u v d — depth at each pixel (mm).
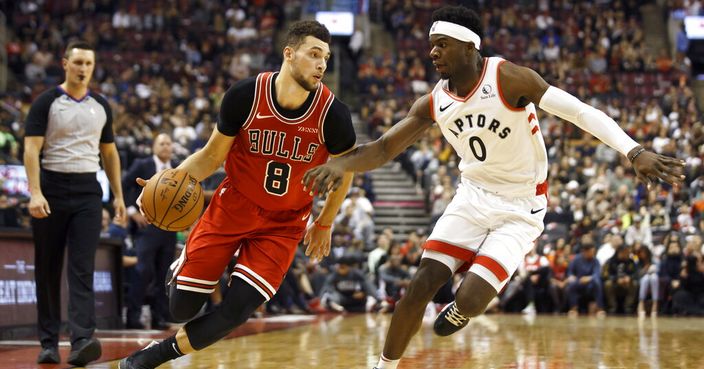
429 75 23234
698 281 13195
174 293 4121
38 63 21844
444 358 5957
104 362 5449
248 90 3975
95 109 5586
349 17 24109
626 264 13508
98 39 23312
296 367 5219
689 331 9172
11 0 23953
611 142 3809
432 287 4145
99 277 8523
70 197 5465
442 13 4070
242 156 4078
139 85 21250
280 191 4082
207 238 4109
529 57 24094
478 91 4062
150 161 8422
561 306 13586
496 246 4086
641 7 26984
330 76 23406
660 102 22094
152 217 4012
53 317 5477
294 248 4211
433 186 17297
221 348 6574
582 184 17266
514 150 4121
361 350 6418
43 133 5395
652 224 15039
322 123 4008
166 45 23484
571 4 26094
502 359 5898
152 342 4184
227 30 24406
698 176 17125
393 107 20594
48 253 5488
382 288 13414
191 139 18359
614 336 8273
